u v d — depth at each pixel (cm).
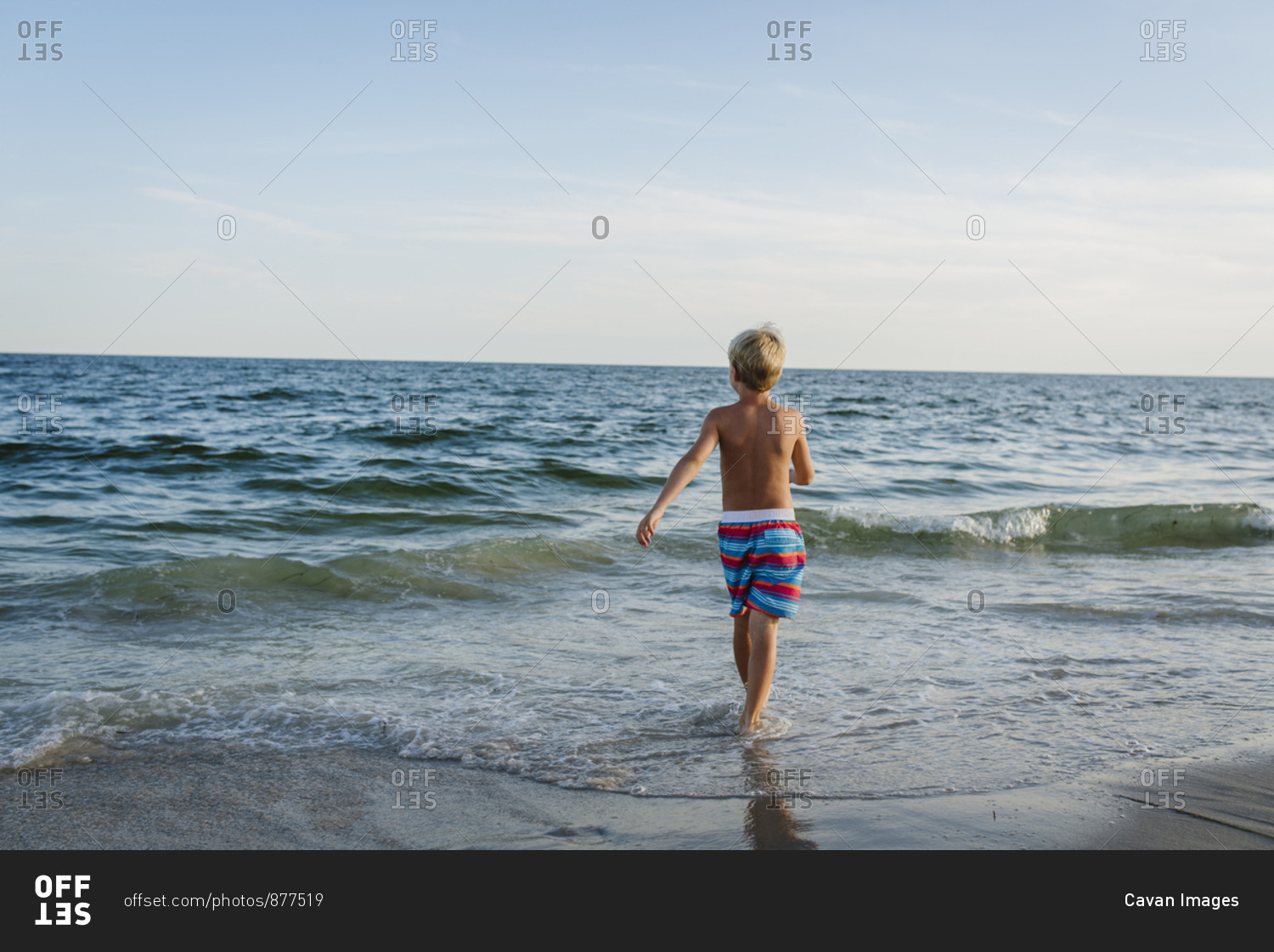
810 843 216
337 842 215
